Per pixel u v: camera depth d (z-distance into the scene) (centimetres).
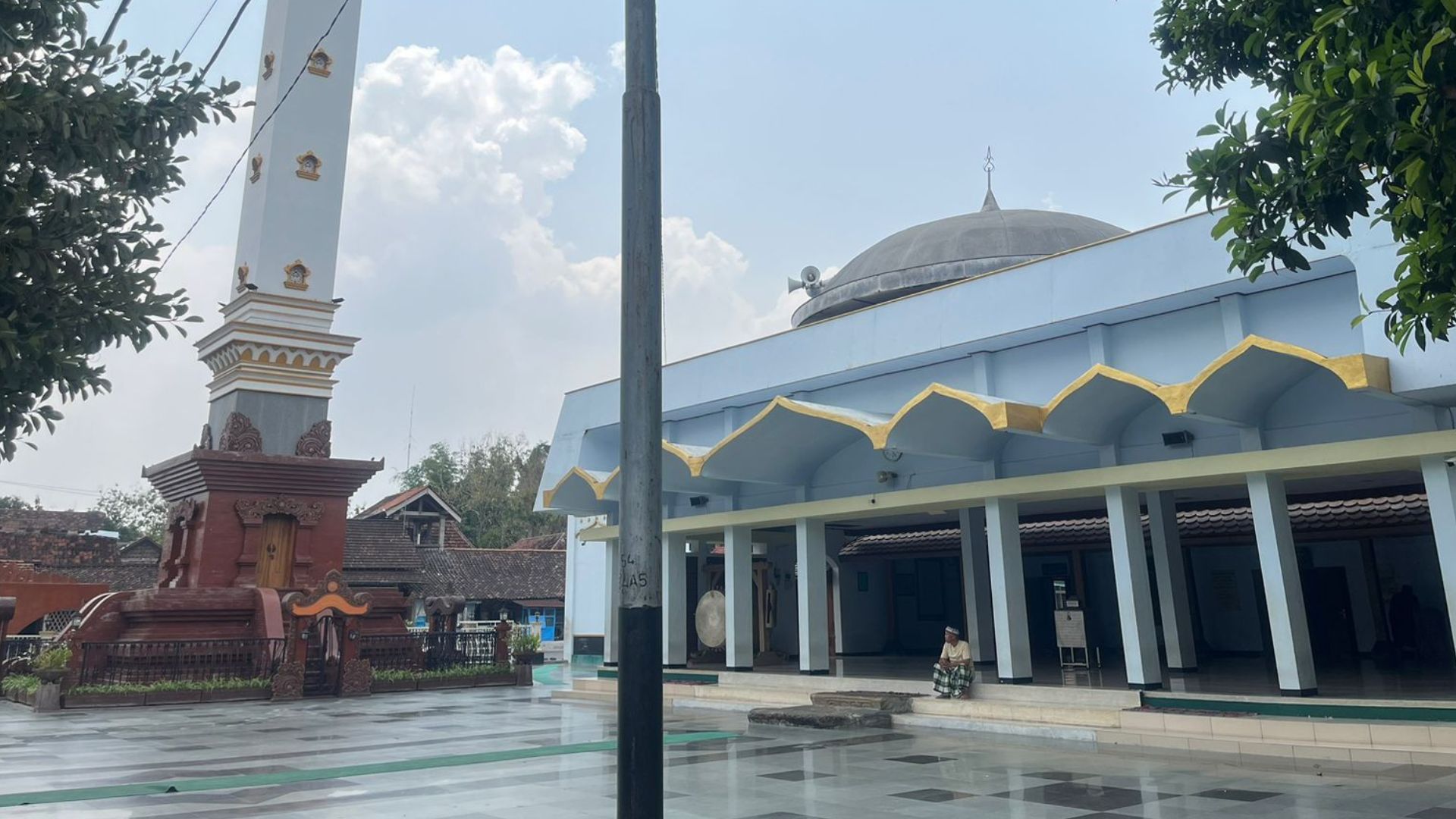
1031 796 822
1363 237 1080
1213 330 1322
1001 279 1516
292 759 1092
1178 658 1488
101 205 511
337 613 1988
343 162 2403
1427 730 949
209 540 2061
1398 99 402
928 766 998
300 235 2306
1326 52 446
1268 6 555
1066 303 1426
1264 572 1142
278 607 2012
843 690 1542
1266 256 564
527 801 821
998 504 1417
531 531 6184
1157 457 1311
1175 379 1352
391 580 3478
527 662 2338
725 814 755
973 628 1762
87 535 3409
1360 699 1041
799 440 1634
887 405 1711
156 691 1802
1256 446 1197
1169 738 1102
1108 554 2116
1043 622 2211
